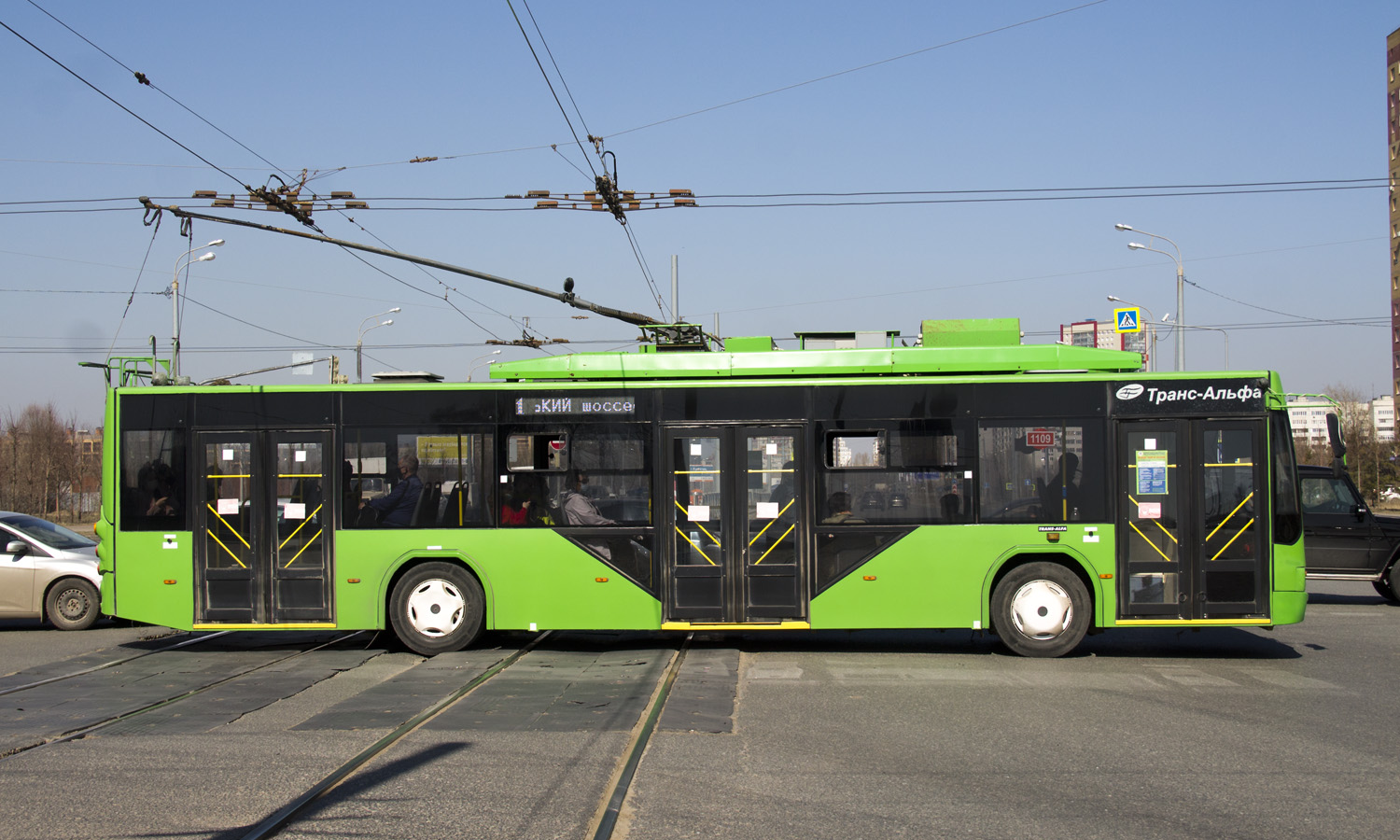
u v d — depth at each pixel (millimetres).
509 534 11125
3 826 5520
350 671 10211
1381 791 6176
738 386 11141
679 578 11008
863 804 5891
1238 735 7562
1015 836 5367
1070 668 10242
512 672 9938
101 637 12797
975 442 10945
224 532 11281
